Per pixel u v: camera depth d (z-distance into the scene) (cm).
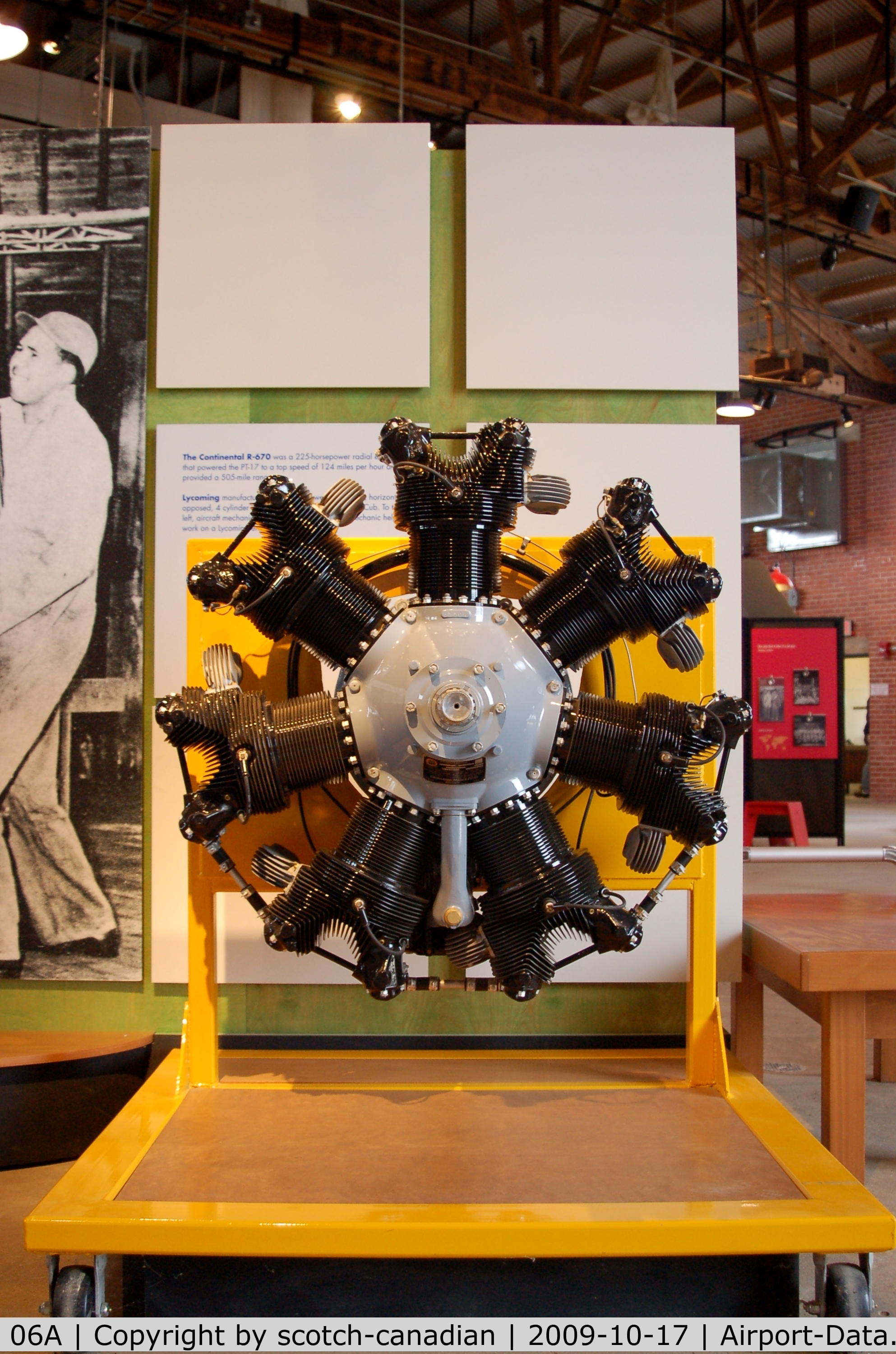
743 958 250
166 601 250
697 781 183
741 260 955
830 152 734
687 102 775
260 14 548
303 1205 146
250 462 249
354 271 251
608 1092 195
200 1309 152
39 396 254
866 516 1280
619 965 243
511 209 251
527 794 172
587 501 247
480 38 735
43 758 252
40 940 251
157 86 668
